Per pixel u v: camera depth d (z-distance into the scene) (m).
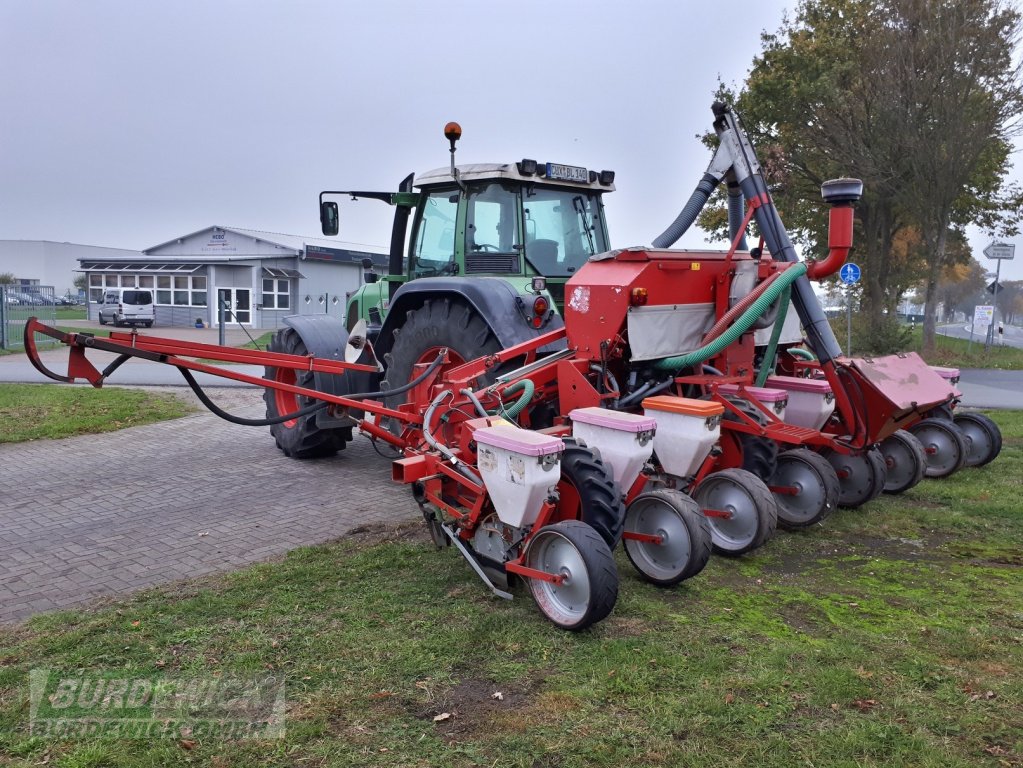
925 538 5.10
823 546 4.93
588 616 3.48
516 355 5.27
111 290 31.22
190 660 3.36
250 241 34.91
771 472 5.06
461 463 4.15
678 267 5.12
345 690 3.11
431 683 3.16
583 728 2.84
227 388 12.64
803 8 22.97
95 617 3.80
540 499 3.66
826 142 20.45
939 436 6.51
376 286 8.12
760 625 3.73
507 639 3.52
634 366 5.27
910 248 27.56
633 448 4.00
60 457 7.52
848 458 5.60
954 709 2.96
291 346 7.31
